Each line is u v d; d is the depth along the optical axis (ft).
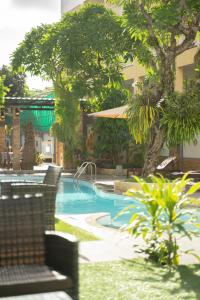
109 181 64.64
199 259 19.56
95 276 17.65
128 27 55.21
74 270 10.99
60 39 78.95
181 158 77.66
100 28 77.30
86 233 26.21
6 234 11.54
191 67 83.92
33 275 10.75
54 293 10.17
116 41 76.79
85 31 77.82
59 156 96.84
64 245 11.29
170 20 49.96
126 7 54.65
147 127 51.11
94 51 80.48
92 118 87.81
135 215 20.49
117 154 84.17
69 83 85.56
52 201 24.25
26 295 10.06
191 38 52.60
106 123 82.79
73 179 71.67
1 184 24.29
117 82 83.15
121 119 82.64
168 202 19.80
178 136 51.21
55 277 10.47
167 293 15.65
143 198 20.31
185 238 24.48
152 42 53.42
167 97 51.83
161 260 19.54
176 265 19.30
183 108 50.67
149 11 56.03
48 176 27.22
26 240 11.64
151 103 52.06
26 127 85.30
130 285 16.53
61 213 41.32
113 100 86.22
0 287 9.90
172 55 52.70
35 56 86.43
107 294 15.52
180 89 81.30
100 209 44.21
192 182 55.36
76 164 86.58
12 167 85.35
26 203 11.76
